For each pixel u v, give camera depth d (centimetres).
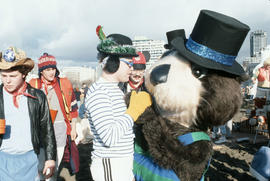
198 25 148
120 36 204
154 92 157
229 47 144
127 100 202
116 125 168
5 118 217
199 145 147
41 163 301
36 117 231
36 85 331
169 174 152
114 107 187
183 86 146
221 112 145
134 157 185
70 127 350
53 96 331
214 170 442
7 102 219
